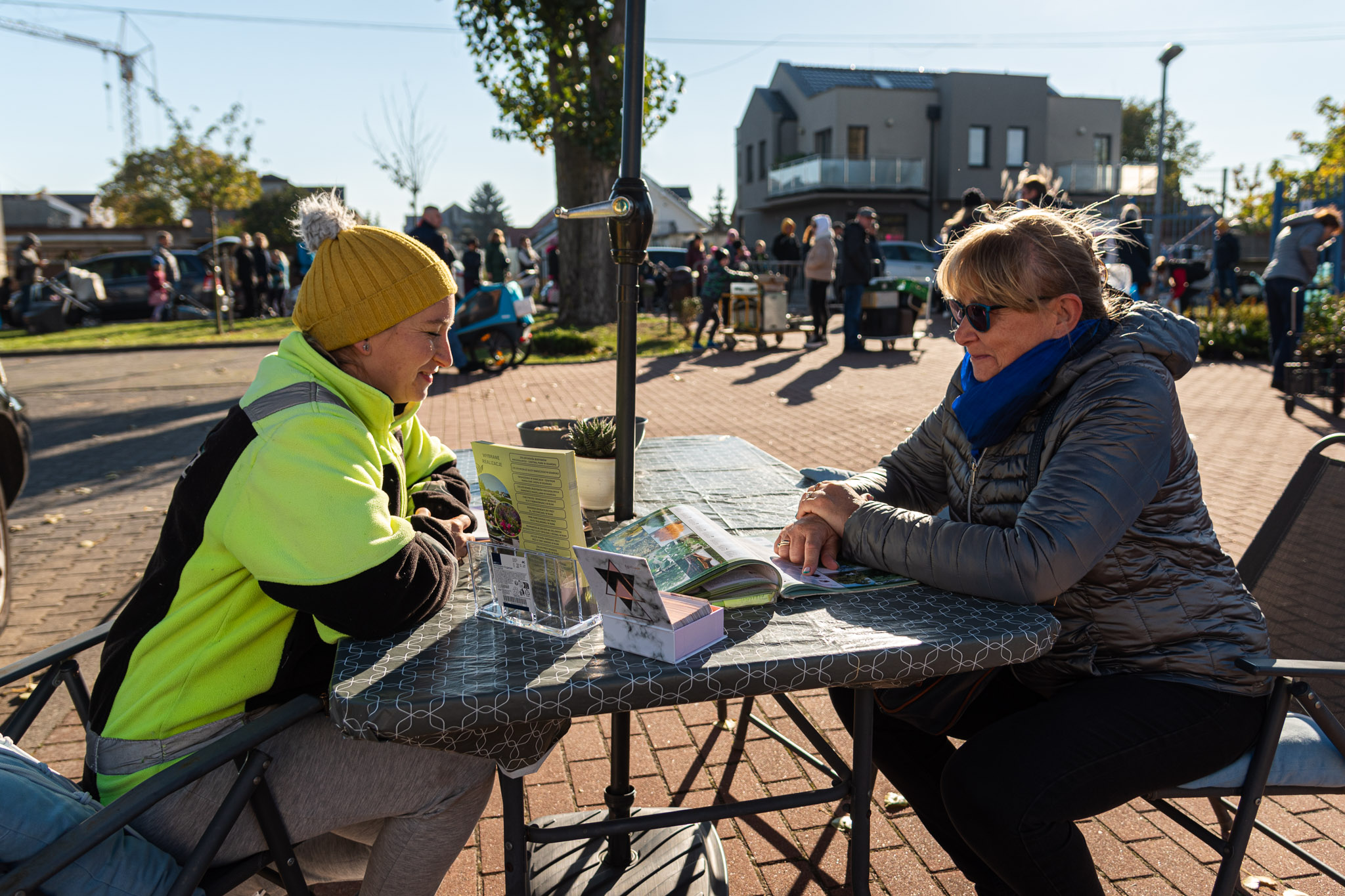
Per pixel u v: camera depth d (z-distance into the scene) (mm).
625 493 2061
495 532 1526
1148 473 1588
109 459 7352
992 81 33344
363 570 1388
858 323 12562
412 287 1558
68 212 53594
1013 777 1561
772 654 1357
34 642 3881
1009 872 1581
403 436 2008
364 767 1510
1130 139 61500
